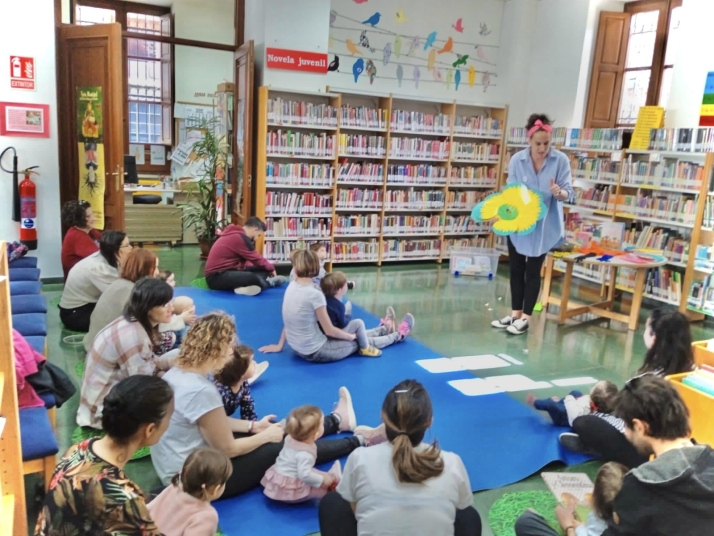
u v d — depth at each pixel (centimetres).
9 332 166
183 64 945
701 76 603
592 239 602
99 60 560
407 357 430
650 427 175
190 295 566
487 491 267
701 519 147
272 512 238
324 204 712
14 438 173
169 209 802
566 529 220
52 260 591
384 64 747
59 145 591
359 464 173
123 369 288
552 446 304
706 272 559
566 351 468
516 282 512
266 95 649
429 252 796
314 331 400
